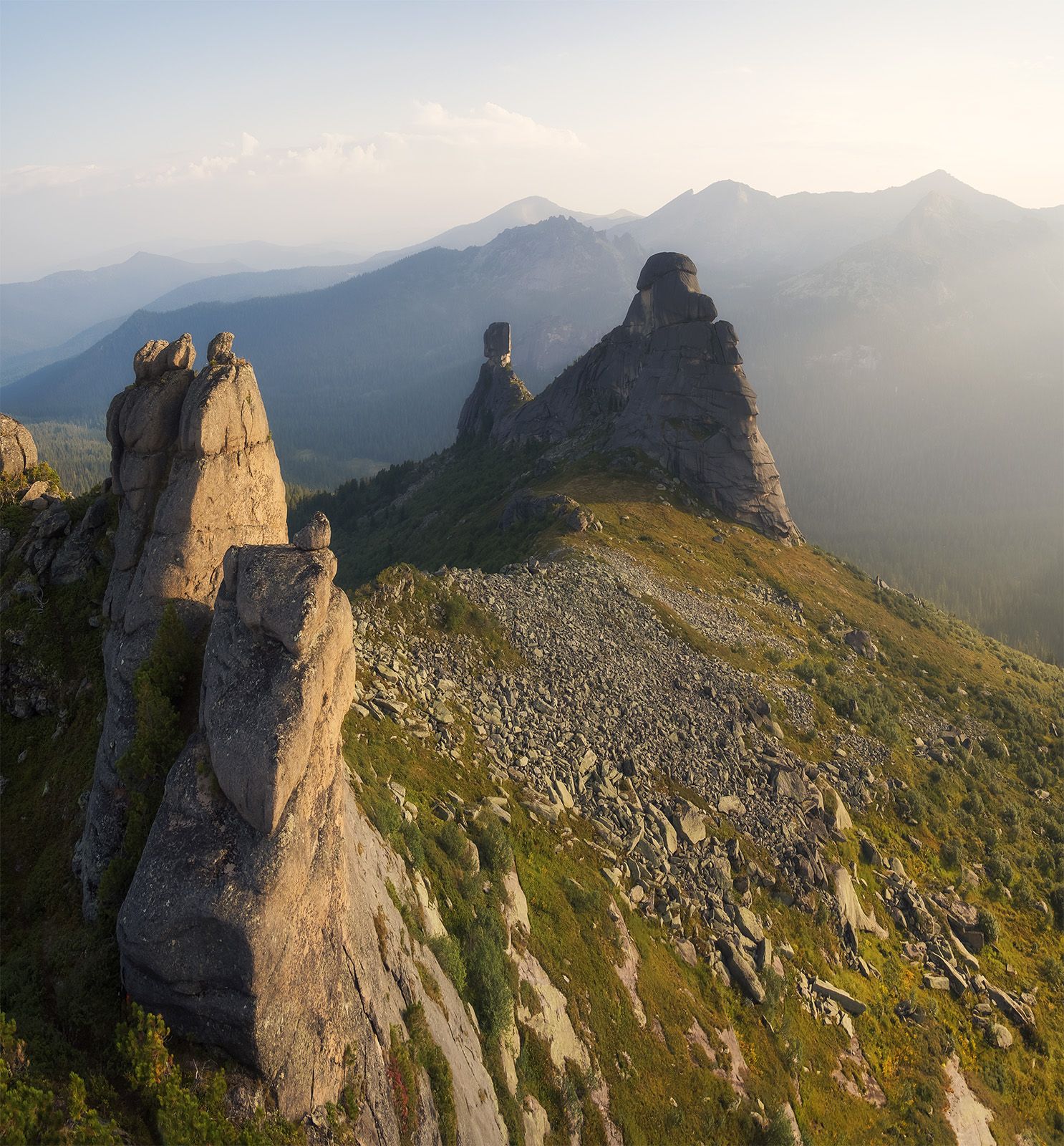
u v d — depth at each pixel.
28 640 34.78
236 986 21.94
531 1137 34.31
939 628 141.38
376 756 47.09
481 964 37.25
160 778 26.42
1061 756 107.81
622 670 76.56
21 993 23.52
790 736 80.88
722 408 150.25
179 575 28.55
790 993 53.69
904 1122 50.31
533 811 52.97
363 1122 24.98
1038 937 73.94
